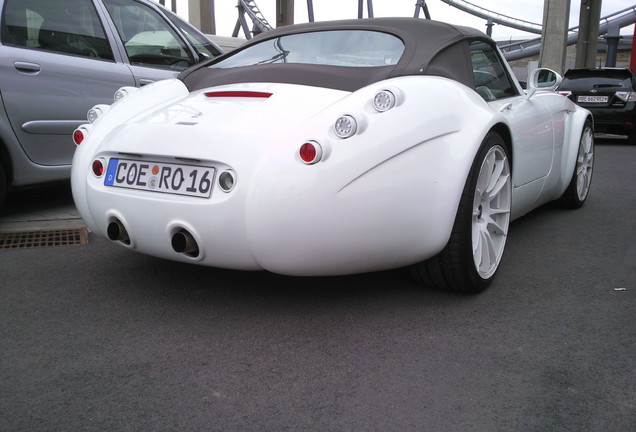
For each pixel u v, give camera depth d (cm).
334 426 179
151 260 328
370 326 247
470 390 200
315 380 205
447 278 273
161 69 478
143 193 245
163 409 186
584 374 211
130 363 215
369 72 267
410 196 238
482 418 184
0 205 383
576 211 481
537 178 370
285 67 282
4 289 283
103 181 259
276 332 241
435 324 251
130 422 179
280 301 272
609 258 350
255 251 228
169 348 226
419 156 240
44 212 431
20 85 381
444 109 253
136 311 260
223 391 197
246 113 246
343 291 285
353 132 225
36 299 271
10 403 188
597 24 3519
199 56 514
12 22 387
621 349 230
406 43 287
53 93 399
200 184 232
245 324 248
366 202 228
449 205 250
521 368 215
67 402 189
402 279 302
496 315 261
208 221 229
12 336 234
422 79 258
